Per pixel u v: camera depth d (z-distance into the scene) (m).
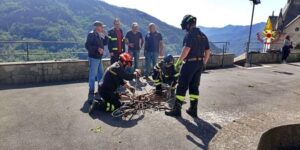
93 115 5.69
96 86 8.27
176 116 5.72
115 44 8.69
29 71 8.53
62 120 5.36
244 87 8.81
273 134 3.97
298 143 4.15
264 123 4.14
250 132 3.80
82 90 7.77
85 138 4.57
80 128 4.98
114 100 5.87
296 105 6.15
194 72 5.51
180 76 5.59
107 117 5.59
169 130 4.99
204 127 5.18
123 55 6.02
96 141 4.47
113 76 5.87
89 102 6.56
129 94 6.94
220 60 13.38
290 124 4.11
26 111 5.82
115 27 8.69
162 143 4.46
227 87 8.72
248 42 14.34
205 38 5.56
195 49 5.39
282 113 4.70
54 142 4.39
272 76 11.15
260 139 3.60
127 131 4.90
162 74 7.09
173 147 4.33
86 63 9.49
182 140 4.59
